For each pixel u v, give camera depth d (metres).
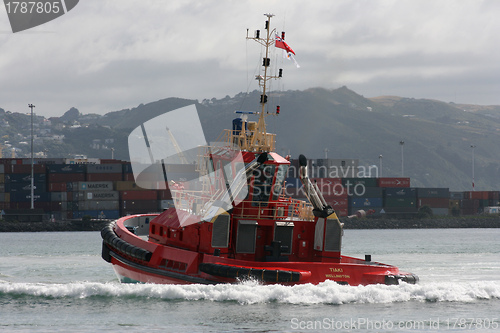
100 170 136.25
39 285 24.50
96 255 52.66
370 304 22.62
